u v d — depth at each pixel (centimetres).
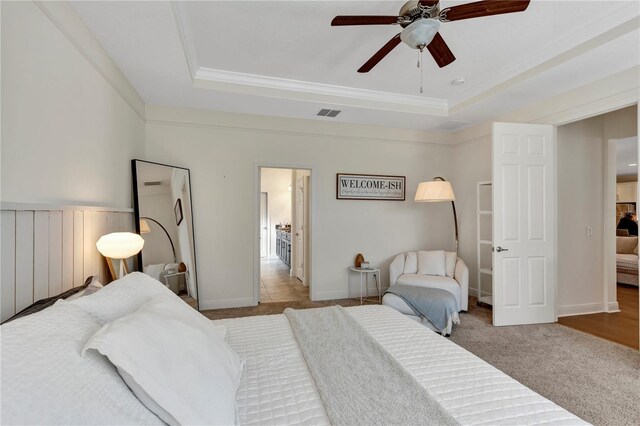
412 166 479
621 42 228
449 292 335
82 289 154
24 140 140
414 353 145
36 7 149
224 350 120
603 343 286
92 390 74
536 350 271
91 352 81
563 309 369
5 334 72
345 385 115
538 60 281
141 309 110
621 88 276
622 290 502
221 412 90
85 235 192
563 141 371
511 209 338
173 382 85
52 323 84
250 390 116
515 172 340
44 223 149
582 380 222
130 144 304
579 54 248
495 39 255
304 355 142
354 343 153
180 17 216
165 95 336
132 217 300
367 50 274
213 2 209
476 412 100
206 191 389
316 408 105
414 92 371
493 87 334
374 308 220
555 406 104
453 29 240
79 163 193
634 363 247
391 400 105
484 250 443
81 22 197
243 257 404
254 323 189
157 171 332
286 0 208
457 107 390
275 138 415
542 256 345
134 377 78
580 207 379
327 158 438
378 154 461
